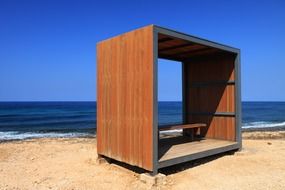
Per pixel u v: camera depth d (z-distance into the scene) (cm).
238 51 761
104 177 552
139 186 497
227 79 795
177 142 767
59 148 924
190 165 630
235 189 480
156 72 511
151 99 506
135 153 545
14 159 744
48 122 3142
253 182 515
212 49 747
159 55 824
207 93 851
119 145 590
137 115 541
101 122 652
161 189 482
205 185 500
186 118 907
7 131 2136
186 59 898
